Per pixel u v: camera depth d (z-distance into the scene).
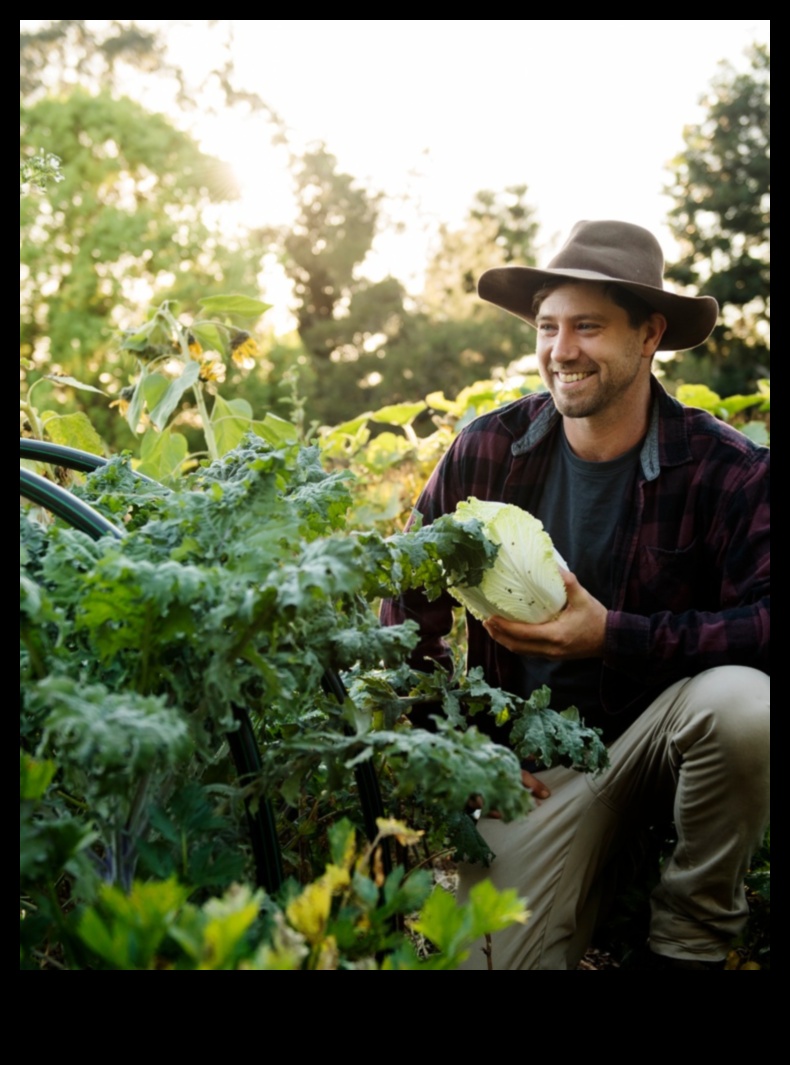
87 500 1.84
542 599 1.93
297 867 1.91
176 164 16.58
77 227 15.27
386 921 1.50
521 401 2.40
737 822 1.98
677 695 2.07
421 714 2.11
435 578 1.82
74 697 1.14
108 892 1.08
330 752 1.43
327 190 27.52
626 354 2.18
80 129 16.09
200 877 1.30
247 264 16.52
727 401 6.22
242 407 2.99
